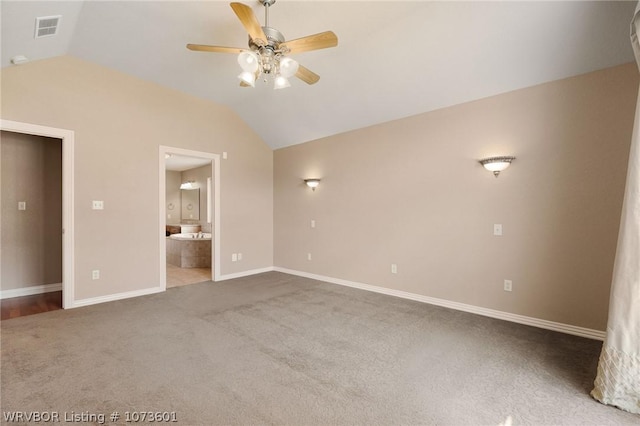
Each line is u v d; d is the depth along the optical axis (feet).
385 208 13.44
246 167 17.26
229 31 9.46
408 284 12.75
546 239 9.50
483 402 5.87
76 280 11.37
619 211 8.34
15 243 12.96
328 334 9.04
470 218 11.02
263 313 10.86
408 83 11.02
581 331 8.92
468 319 10.32
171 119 13.98
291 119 15.46
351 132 14.66
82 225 11.46
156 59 11.37
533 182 9.68
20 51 9.30
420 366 7.22
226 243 16.34
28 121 10.26
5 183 12.75
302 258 17.15
